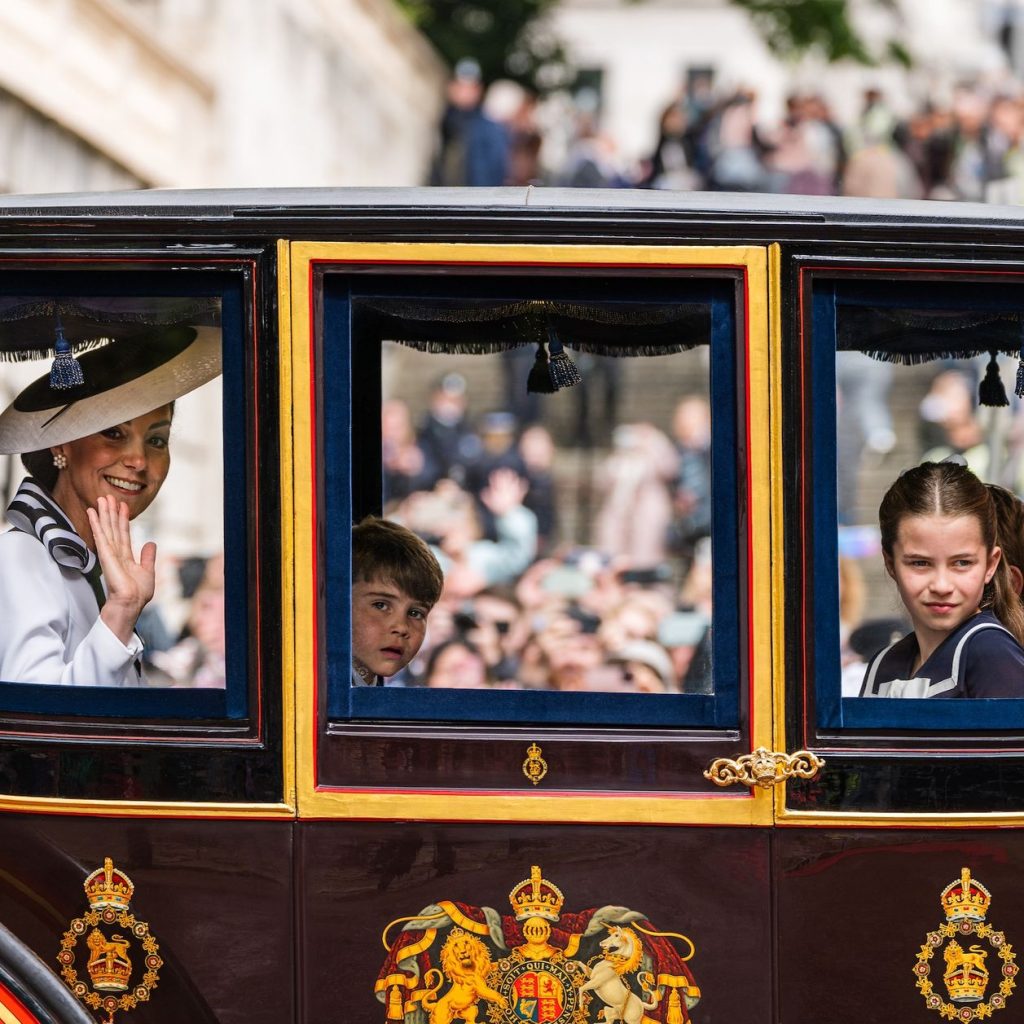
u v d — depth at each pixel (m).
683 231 10.62
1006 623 11.69
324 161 54.78
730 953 10.58
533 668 18.61
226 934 10.64
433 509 18.16
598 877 10.59
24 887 10.76
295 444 10.68
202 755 10.66
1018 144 49.44
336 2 55.66
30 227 10.70
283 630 10.67
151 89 42.69
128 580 11.45
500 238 10.62
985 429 11.93
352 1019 10.59
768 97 93.19
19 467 12.02
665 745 10.66
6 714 11.04
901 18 83.69
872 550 11.76
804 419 10.70
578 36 96.00
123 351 11.21
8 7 33.84
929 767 10.62
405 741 10.69
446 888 10.59
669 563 21.38
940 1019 10.62
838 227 10.62
